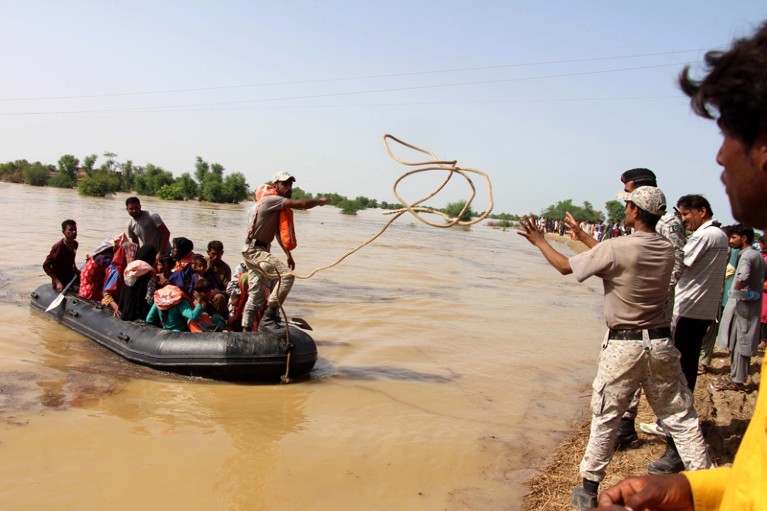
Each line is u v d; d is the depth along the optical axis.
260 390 7.67
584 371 9.30
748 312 6.75
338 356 9.43
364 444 6.05
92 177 59.34
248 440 5.99
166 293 8.49
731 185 1.29
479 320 12.86
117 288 9.80
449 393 7.86
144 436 5.92
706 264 5.39
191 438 5.95
